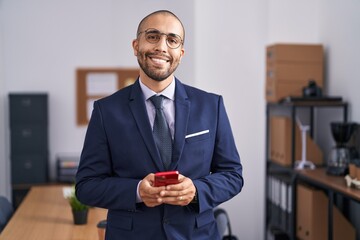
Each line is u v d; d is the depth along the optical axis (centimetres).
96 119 148
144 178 137
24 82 452
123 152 144
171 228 143
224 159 154
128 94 153
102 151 146
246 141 394
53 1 451
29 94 428
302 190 313
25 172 429
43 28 451
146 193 134
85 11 456
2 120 446
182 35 144
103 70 460
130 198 137
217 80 389
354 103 316
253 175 396
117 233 145
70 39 455
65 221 263
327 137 358
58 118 458
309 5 380
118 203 139
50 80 455
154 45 140
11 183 427
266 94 365
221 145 154
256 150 395
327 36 358
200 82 388
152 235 143
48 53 453
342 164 290
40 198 325
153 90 150
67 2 453
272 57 350
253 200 396
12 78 450
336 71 343
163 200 135
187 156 145
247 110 393
